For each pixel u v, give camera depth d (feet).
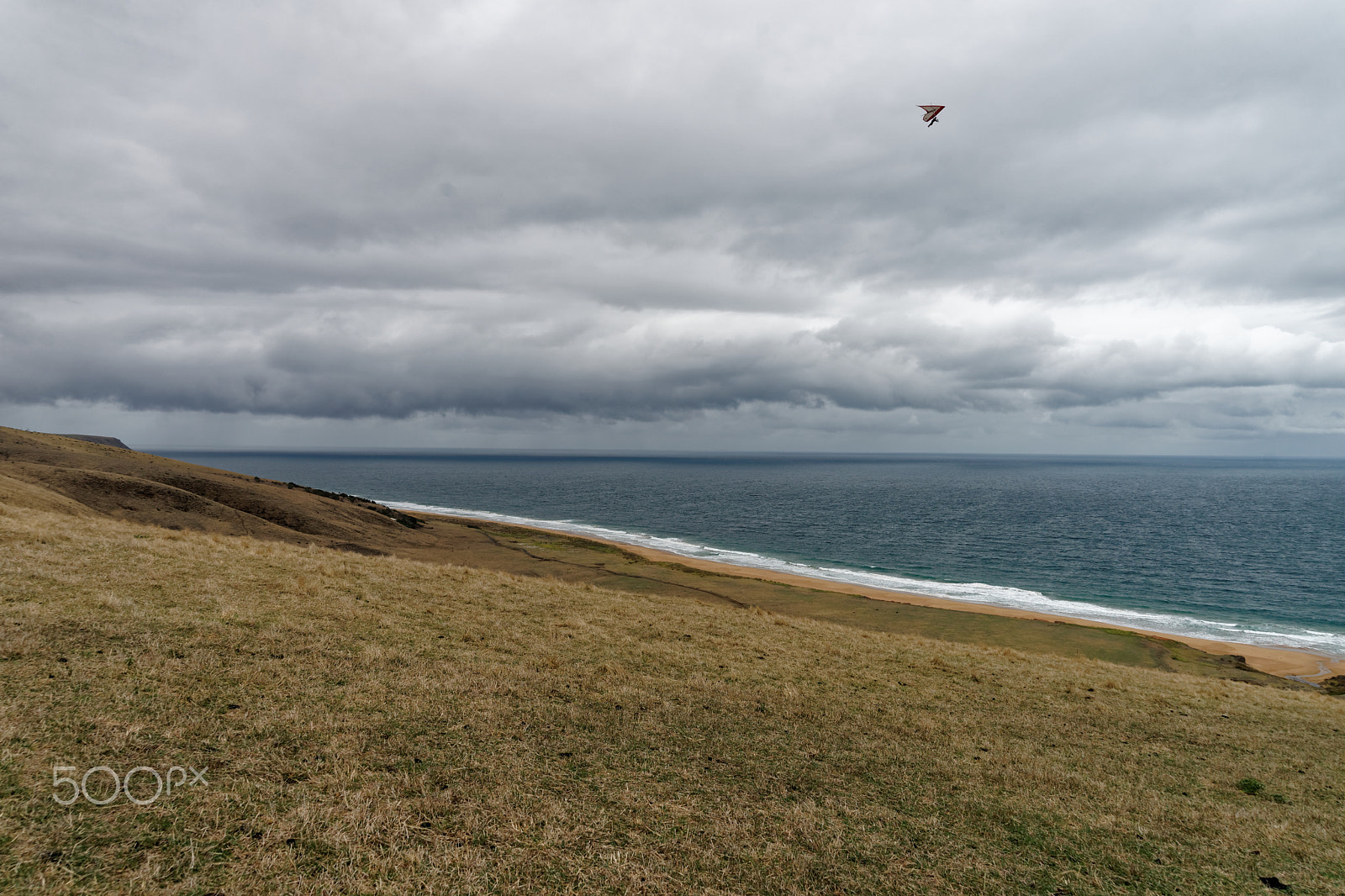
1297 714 61.57
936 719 44.34
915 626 142.31
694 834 23.90
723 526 414.21
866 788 30.71
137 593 44.21
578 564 204.23
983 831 27.45
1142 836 28.89
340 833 20.40
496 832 21.98
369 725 29.35
